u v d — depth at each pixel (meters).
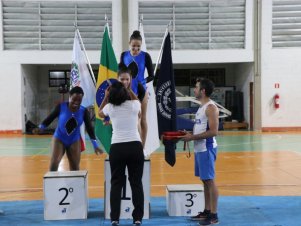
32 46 18.83
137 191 5.06
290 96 19.03
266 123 19.16
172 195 5.83
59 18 18.80
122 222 5.50
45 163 10.77
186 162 10.77
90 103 7.54
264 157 11.46
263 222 5.46
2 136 18.09
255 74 19.06
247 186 7.76
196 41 19.05
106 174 5.65
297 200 6.66
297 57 18.95
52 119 6.21
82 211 5.68
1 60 18.70
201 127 5.29
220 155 11.94
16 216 5.85
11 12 18.62
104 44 6.72
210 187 5.31
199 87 5.34
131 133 4.98
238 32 19.05
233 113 20.69
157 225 5.37
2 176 9.01
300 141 15.27
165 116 6.45
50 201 5.64
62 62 18.89
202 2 18.92
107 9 18.84
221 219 5.60
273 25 18.98
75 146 6.28
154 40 18.97
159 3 18.84
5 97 18.83
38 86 21.78
